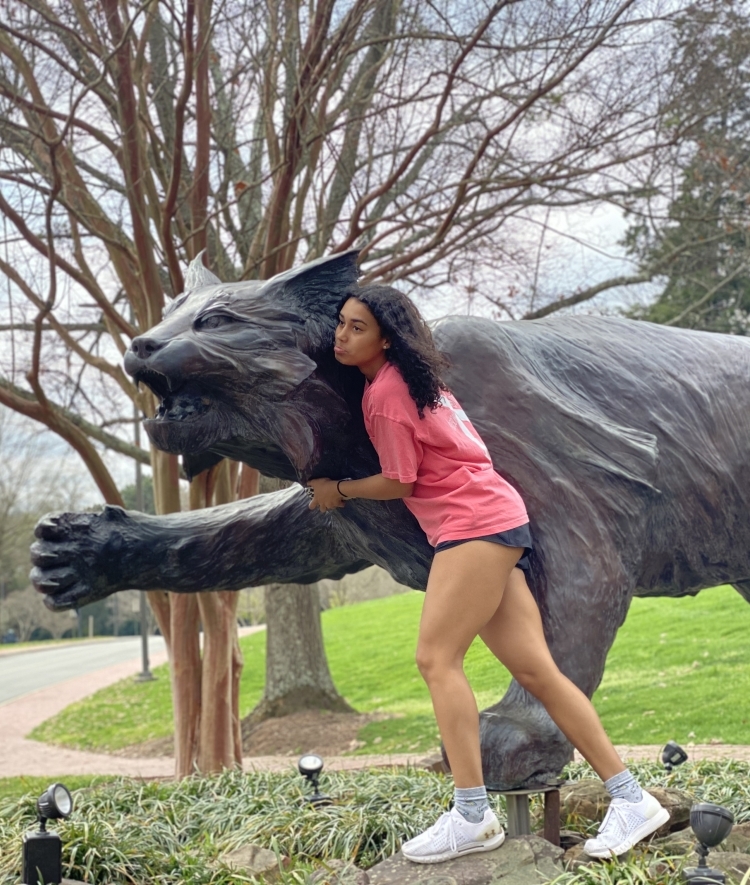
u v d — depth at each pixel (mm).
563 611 2795
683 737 7758
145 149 6438
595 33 6000
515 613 2568
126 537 3287
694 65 6477
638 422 3074
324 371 2795
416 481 2527
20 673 27578
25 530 29953
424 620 2488
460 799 2549
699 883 2326
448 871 2518
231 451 2920
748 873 2531
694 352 3303
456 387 2883
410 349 2445
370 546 3082
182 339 2664
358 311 2482
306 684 11922
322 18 5895
